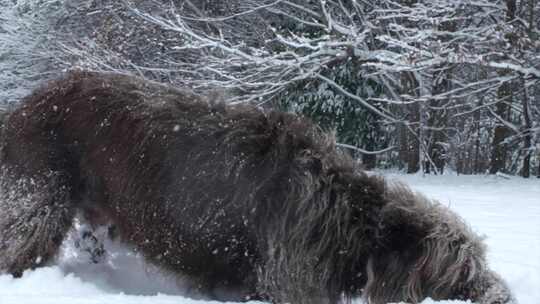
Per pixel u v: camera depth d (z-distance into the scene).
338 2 20.11
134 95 5.57
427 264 4.62
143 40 21.16
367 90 21.00
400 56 16.61
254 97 17.42
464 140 23.34
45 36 23.23
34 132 5.61
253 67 18.91
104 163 5.43
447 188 13.30
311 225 4.81
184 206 5.13
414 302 4.62
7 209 5.60
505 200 11.12
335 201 4.86
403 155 21.62
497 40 17.45
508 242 7.02
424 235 4.70
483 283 4.57
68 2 22.98
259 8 20.05
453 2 17.86
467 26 19.97
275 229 4.88
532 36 18.25
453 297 4.59
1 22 24.16
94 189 5.55
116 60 19.06
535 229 7.92
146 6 20.78
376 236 4.77
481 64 16.80
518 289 5.11
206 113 5.38
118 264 5.98
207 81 17.58
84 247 5.89
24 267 5.55
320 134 5.35
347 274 4.82
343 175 4.99
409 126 19.81
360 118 21.17
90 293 5.02
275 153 5.04
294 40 19.75
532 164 23.36
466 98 21.38
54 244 5.60
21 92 23.97
